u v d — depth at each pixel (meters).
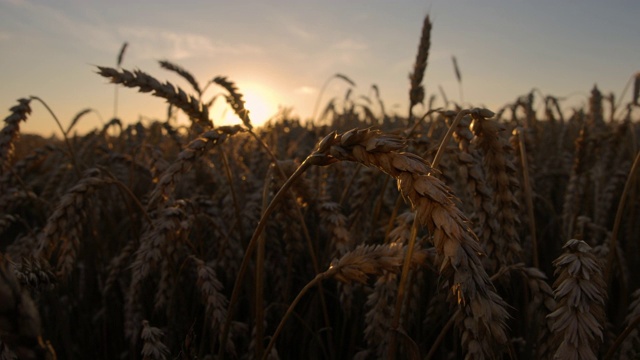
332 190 0.55
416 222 0.19
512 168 0.24
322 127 0.77
